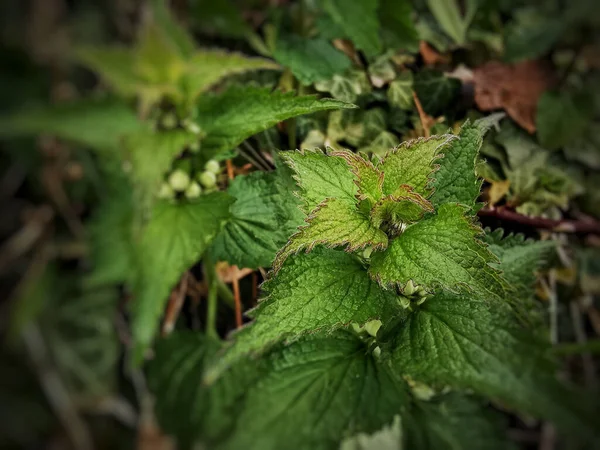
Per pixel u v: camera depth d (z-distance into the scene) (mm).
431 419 149
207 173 151
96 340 253
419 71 171
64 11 288
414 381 128
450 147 117
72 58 280
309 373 127
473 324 115
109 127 200
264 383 128
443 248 107
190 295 167
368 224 114
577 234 171
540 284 163
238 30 191
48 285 268
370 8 167
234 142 146
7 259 278
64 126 202
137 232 170
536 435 180
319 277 115
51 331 266
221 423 152
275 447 122
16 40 304
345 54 170
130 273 187
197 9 199
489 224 158
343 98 164
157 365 167
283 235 135
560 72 183
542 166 170
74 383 263
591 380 177
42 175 267
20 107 282
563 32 186
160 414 165
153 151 151
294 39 176
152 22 160
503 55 180
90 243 219
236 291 157
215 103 152
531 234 161
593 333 180
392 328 120
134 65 168
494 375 110
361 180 113
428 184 116
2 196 279
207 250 151
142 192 149
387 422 122
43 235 272
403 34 173
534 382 109
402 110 166
